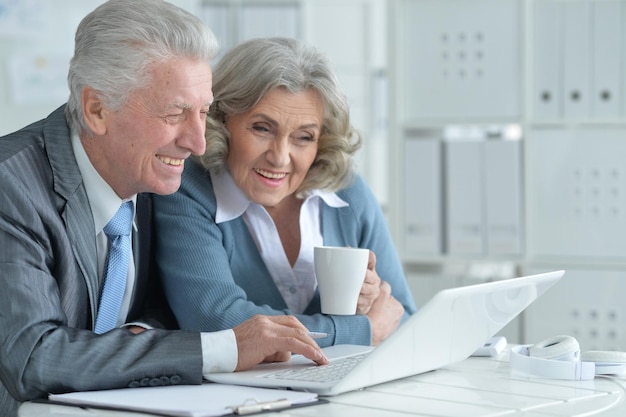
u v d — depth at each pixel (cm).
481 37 348
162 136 160
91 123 161
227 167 199
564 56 344
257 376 147
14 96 407
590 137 344
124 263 176
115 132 160
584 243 346
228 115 195
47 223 156
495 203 346
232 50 196
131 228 181
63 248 158
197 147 162
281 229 210
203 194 197
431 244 352
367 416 124
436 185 351
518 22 346
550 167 346
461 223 349
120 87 157
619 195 342
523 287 158
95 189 167
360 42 644
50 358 142
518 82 346
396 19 352
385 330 195
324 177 203
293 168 196
